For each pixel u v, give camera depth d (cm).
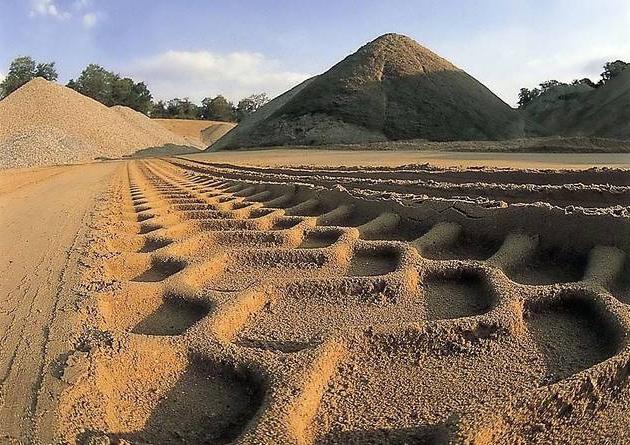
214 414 285
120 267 542
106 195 1292
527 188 719
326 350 326
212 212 848
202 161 2884
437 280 475
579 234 498
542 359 329
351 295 444
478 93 5488
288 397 275
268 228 723
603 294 387
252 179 1406
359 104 5134
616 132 5206
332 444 256
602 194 643
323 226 692
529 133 5384
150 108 11031
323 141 4681
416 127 4838
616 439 248
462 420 249
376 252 558
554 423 255
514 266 482
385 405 287
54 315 404
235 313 396
